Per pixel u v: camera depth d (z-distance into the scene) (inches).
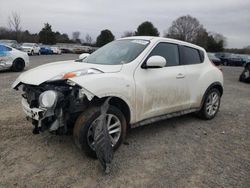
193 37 3024.1
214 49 2768.2
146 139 177.2
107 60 172.9
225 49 2819.9
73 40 3666.3
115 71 152.8
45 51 1540.4
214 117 237.8
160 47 181.9
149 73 168.1
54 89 138.3
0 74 453.1
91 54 194.7
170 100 183.8
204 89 213.6
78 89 137.1
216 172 138.2
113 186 121.7
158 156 152.9
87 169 134.6
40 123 134.4
